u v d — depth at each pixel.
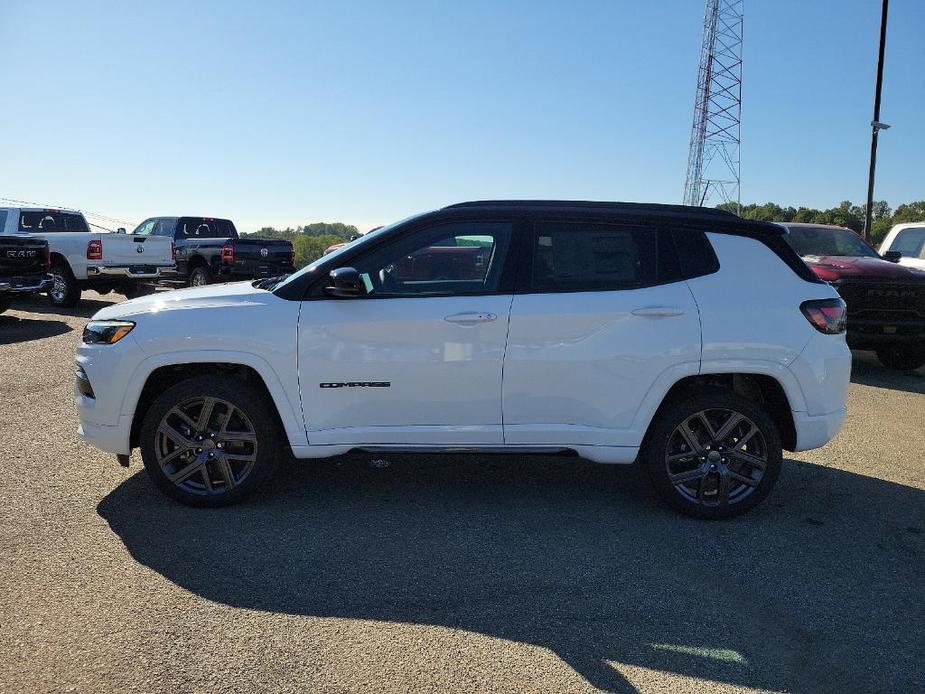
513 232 4.12
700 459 4.16
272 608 3.10
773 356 4.04
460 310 3.99
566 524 4.08
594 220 4.14
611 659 2.79
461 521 4.09
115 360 4.02
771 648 2.89
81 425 4.22
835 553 3.79
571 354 4.01
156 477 4.12
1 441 5.27
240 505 4.23
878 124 16.42
